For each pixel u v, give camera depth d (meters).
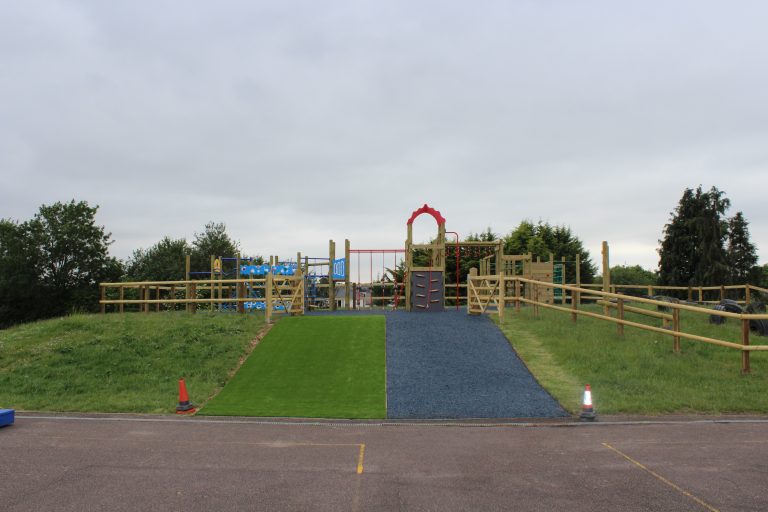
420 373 12.86
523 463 7.18
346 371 13.13
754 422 9.55
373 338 15.65
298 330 16.53
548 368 13.07
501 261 23.75
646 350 14.01
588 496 5.90
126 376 13.05
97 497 5.90
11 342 15.52
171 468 6.96
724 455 7.45
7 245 37.06
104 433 8.98
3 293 36.34
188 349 14.72
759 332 15.94
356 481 6.45
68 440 8.49
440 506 5.63
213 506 5.64
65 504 5.69
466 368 13.16
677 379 12.05
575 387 11.77
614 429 9.16
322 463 7.21
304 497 5.91
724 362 13.20
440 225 22.28
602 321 17.75
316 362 13.82
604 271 22.50
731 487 6.14
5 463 7.18
